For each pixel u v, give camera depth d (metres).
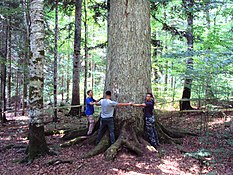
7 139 10.34
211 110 11.25
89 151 7.41
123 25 8.05
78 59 15.77
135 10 8.09
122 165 6.29
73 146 8.09
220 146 8.08
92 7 15.71
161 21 14.77
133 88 8.03
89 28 26.19
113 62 8.20
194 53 9.27
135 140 7.59
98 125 8.60
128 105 7.61
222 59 8.80
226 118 12.00
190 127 10.87
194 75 10.01
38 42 7.24
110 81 8.25
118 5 8.15
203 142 8.50
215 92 11.44
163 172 5.98
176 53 9.69
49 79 21.08
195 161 6.80
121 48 8.05
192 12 12.09
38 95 7.31
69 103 21.95
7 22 15.16
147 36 8.37
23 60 17.12
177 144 8.34
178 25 15.95
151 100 7.96
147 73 8.34
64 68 26.77
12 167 6.74
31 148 7.22
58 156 7.20
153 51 16.12
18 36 18.41
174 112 14.08
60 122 13.43
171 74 13.79
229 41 11.20
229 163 6.61
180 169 6.24
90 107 8.71
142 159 6.75
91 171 6.00
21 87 23.44
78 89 15.78
